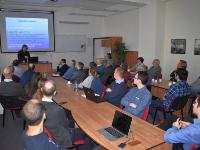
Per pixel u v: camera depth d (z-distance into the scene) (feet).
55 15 30.22
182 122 6.68
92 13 30.91
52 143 5.07
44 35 29.40
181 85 12.25
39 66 23.02
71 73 19.40
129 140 6.42
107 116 8.57
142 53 26.63
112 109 9.52
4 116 13.91
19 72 18.70
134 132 7.00
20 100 12.13
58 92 12.95
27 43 28.55
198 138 5.91
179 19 23.31
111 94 11.72
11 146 10.79
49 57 30.58
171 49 24.62
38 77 11.39
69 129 8.37
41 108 5.05
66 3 25.32
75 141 7.93
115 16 31.68
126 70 20.07
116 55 29.91
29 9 27.94
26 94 12.25
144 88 9.85
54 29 30.14
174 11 23.88
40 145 4.85
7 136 11.96
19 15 27.55
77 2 24.59
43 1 24.62
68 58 32.12
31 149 4.81
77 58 32.86
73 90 13.60
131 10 28.37
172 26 24.29
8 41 27.48
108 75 19.16
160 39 25.02
